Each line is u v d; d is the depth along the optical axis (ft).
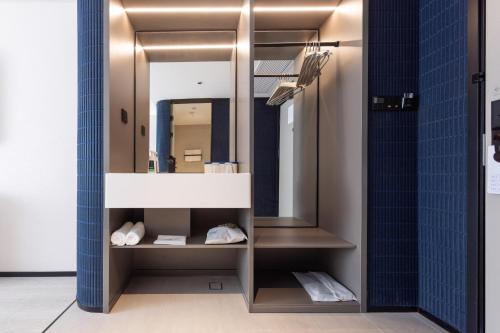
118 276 6.83
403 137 6.25
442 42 5.61
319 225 8.59
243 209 7.18
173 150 9.06
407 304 6.24
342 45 7.20
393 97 6.22
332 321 5.89
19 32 8.66
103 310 6.11
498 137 4.52
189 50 9.20
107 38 6.15
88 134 6.18
